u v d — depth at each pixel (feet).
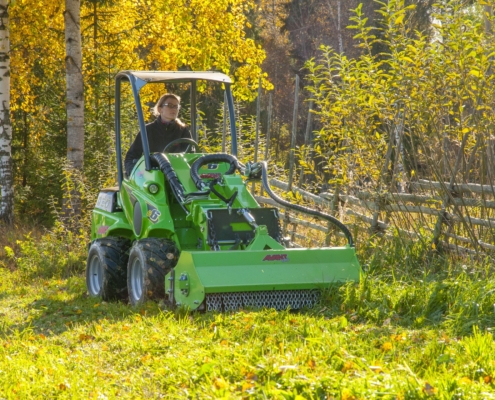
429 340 26.99
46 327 35.60
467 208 42.37
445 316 30.89
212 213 36.45
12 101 108.17
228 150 71.15
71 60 78.79
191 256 33.37
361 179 46.26
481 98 39.70
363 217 46.78
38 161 107.55
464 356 24.13
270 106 62.69
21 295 48.39
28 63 108.88
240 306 33.65
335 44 180.04
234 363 24.41
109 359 27.22
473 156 40.65
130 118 93.86
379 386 20.61
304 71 189.67
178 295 34.40
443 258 40.42
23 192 102.47
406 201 43.42
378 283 35.42
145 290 36.55
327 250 35.14
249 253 33.91
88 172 89.97
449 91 40.86
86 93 97.81
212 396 21.30
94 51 97.96
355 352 25.50
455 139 42.60
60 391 23.39
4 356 28.25
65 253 62.49
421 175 45.57
